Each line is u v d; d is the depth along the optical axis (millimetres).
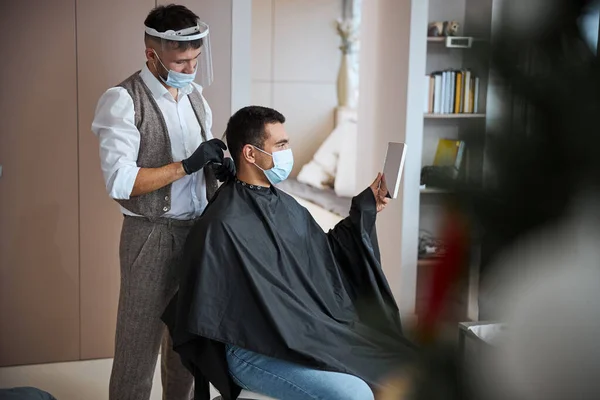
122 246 2094
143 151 2021
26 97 2672
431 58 3391
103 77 2744
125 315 2098
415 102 3199
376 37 3627
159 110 2031
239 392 1850
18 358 2840
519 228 378
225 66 2887
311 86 6004
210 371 1793
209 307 1749
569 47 356
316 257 1994
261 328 1738
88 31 2699
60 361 2885
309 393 1685
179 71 1991
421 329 518
